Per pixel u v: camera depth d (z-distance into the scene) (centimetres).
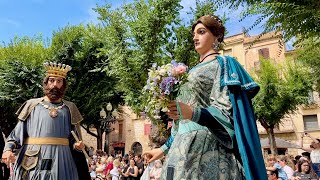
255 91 223
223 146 215
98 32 1495
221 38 251
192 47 1174
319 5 435
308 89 2016
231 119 208
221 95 215
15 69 2045
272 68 2103
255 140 205
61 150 430
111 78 2223
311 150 1000
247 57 3166
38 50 2164
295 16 446
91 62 2170
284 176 828
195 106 222
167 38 1180
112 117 2195
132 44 1209
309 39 556
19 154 425
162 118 253
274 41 2991
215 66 229
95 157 1612
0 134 478
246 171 195
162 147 270
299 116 3050
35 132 429
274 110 2047
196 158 212
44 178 407
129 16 1221
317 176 802
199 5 1041
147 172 874
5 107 2178
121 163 1395
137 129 3597
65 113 452
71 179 428
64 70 464
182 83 214
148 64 1173
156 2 1162
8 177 516
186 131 225
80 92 2195
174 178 211
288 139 3061
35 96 2028
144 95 235
